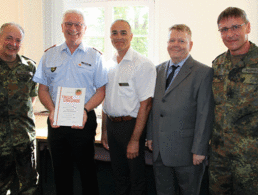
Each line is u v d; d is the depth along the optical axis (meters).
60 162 1.42
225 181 1.19
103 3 2.45
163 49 2.28
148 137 1.47
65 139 1.38
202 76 1.20
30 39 2.41
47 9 2.38
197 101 1.21
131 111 1.37
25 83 1.45
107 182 1.99
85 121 1.33
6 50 1.33
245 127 1.10
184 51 1.25
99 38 2.51
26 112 1.47
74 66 1.37
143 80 1.33
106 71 1.45
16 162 1.45
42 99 1.40
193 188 1.28
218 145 1.20
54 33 2.40
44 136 1.71
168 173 1.35
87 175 1.46
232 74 1.13
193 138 1.24
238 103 1.11
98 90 1.44
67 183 1.49
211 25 2.11
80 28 1.32
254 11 1.98
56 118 1.29
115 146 1.48
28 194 1.50
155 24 2.27
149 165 1.98
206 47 2.14
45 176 1.97
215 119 1.21
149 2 2.36
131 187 1.43
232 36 1.08
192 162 1.26
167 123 1.26
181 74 1.26
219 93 1.18
